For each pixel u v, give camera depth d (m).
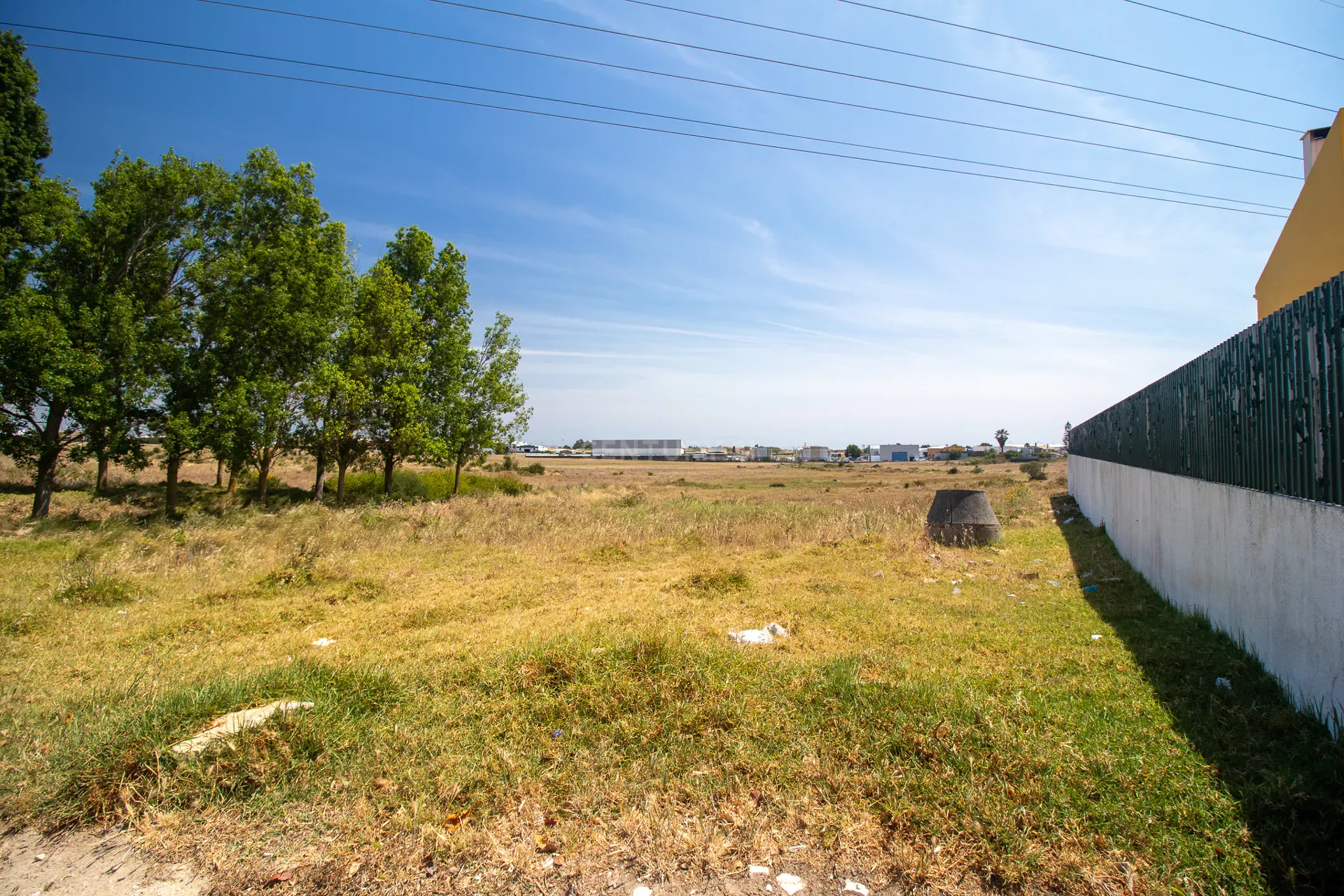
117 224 16.94
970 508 12.98
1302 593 4.42
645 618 7.44
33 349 14.83
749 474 68.62
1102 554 11.61
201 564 11.06
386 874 2.95
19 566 10.50
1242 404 5.54
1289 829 3.02
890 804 3.34
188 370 17.70
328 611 8.38
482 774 3.74
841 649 6.11
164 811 3.42
